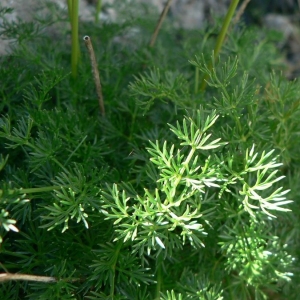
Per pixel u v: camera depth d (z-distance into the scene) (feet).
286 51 1.96
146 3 1.68
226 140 1.07
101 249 1.02
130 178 1.15
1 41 1.32
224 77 1.02
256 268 1.04
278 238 1.13
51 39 1.41
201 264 1.11
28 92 1.11
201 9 1.91
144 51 1.41
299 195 1.19
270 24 2.05
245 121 1.11
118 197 0.94
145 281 0.96
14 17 1.38
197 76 1.30
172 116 1.23
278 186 1.20
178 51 1.49
